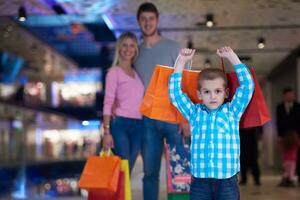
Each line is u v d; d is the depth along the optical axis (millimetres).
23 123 35375
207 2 8125
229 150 3244
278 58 13648
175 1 7945
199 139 3289
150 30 4844
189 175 5027
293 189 8969
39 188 16078
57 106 45688
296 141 9672
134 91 4672
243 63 3367
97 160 3799
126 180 3967
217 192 3252
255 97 3428
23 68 36406
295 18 9109
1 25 12367
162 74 3590
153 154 4754
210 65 4906
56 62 32250
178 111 3625
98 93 38375
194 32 10391
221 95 3307
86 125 47062
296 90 13297
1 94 37406
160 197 6703
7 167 25406
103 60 15883
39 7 9164
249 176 12719
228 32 10383
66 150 46156
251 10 8547
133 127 4699
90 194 3863
